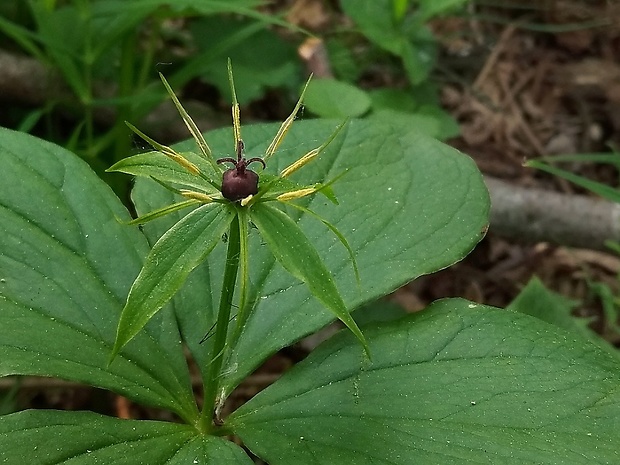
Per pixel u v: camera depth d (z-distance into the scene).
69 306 0.17
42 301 0.16
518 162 0.41
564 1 0.48
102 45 0.29
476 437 0.15
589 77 0.45
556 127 0.43
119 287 0.17
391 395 0.16
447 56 0.46
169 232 0.13
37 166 0.18
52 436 0.15
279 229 0.13
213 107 0.39
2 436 0.14
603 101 0.44
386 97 0.36
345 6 0.37
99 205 0.18
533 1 0.49
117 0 0.33
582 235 0.35
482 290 0.36
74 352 0.16
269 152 0.14
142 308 0.12
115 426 0.15
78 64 0.33
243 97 0.35
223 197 0.13
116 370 0.16
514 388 0.16
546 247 0.37
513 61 0.46
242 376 0.17
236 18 0.39
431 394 0.16
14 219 0.17
